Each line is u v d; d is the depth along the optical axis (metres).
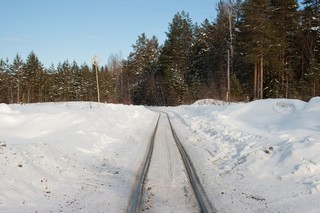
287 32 42.00
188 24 67.38
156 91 72.12
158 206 6.99
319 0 41.50
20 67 74.31
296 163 8.66
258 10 36.03
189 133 17.56
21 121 14.02
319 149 8.93
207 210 6.63
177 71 62.97
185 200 7.34
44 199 7.20
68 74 79.69
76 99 76.50
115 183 8.70
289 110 15.77
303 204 6.63
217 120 18.92
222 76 53.00
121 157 11.69
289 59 42.94
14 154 8.49
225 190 7.94
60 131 13.53
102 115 20.59
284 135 11.48
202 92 51.91
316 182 7.41
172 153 12.23
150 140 15.28
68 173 9.07
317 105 14.15
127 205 7.05
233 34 48.25
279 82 40.44
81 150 11.62
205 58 61.28
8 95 74.88
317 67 38.31
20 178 7.70
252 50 35.91
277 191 7.55
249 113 18.38
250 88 45.12
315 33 43.16
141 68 80.25
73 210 6.75
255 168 9.31
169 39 66.62
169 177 9.12
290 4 40.25
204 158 11.30
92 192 7.91
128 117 25.55
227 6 46.25
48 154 9.65
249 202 7.09
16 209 6.41
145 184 8.51
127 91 82.75
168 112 35.88
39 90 74.81
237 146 12.28
